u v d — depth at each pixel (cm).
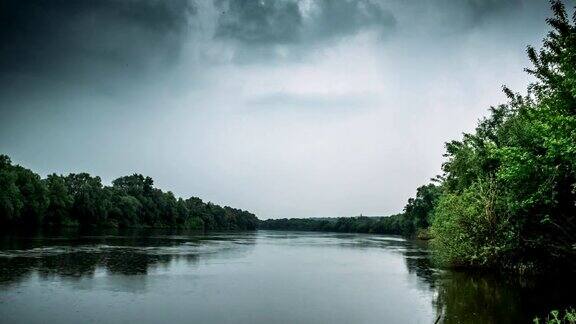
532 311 1700
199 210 17125
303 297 1992
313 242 7625
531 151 2098
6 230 7325
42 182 9206
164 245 5206
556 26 1816
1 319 1475
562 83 1766
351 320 1578
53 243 4684
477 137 3356
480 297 1995
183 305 1755
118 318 1524
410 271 3016
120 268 2819
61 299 1802
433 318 1606
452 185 3900
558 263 2517
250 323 1512
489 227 2772
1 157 8138
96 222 11012
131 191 13762
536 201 2125
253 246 5828
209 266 3127
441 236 3212
